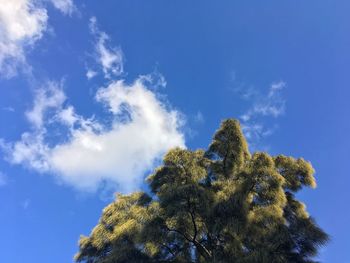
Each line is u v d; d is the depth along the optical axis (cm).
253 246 1705
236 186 1733
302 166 1920
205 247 1828
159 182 1889
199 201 1733
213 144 1908
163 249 1841
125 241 1842
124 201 2055
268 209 1714
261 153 1798
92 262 2034
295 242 1741
